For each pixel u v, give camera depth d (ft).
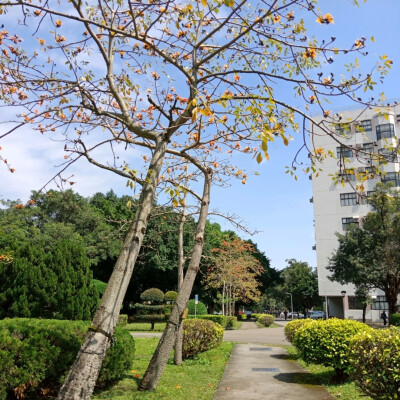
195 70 19.16
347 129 16.87
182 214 29.66
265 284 159.43
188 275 24.02
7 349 17.57
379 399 18.28
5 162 17.17
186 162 26.45
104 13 18.65
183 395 21.04
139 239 15.96
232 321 90.07
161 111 17.89
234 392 22.74
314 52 16.43
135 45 22.17
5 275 31.01
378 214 82.12
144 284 120.47
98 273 111.34
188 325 33.71
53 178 17.87
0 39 18.69
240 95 18.86
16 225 96.58
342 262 90.79
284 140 12.12
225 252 101.40
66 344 19.27
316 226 128.26
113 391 21.06
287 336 39.42
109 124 21.66
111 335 14.49
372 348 17.72
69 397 13.01
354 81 16.22
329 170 128.06
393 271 80.33
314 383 25.72
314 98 16.85
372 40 15.67
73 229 101.35
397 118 115.24
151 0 17.90
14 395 18.37
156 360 22.02
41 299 30.55
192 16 18.99
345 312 121.39
